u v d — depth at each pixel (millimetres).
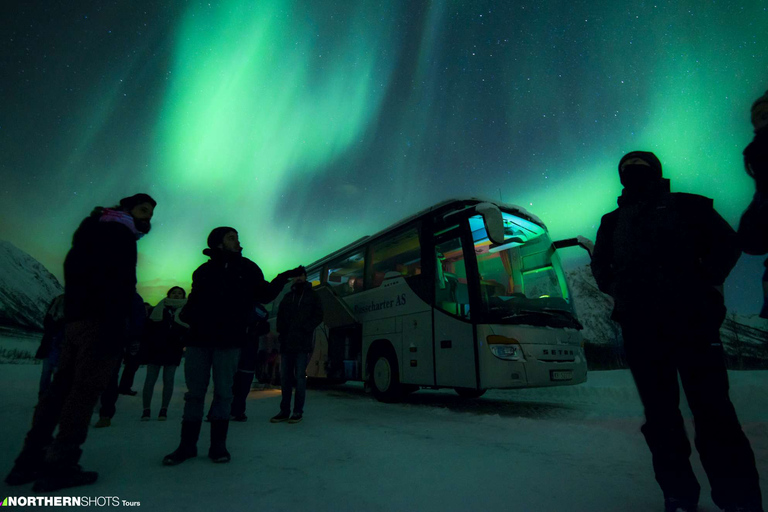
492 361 5922
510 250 6938
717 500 1924
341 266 10336
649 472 2889
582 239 3357
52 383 2695
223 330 3258
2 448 3447
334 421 5191
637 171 2297
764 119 1813
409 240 8062
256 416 5680
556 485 2604
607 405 7277
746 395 6535
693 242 2082
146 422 5008
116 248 2707
